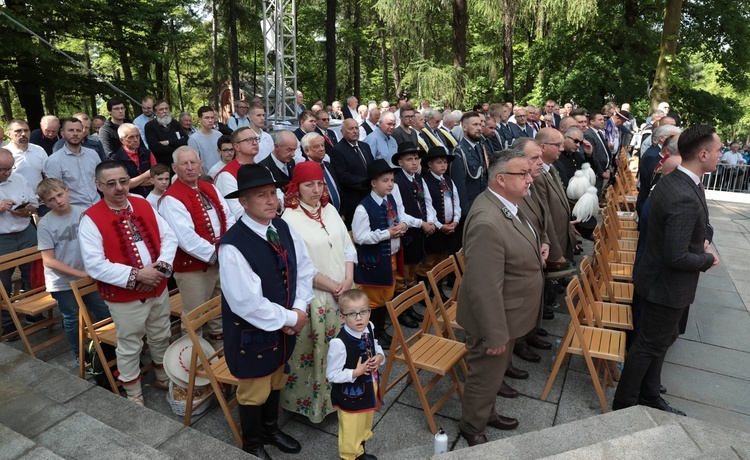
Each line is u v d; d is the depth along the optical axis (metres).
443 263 4.16
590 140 7.70
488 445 2.80
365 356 2.85
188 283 4.01
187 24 25.56
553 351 4.46
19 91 13.99
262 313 2.73
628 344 4.39
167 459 2.67
